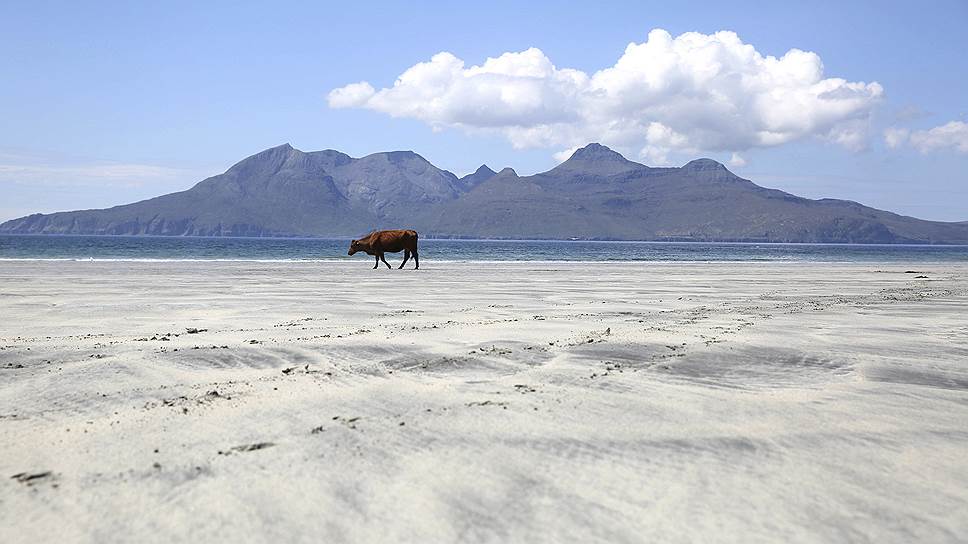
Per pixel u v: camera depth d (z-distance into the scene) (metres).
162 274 27.80
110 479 4.00
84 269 30.58
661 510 3.64
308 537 3.25
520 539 3.26
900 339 10.52
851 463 4.49
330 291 20.33
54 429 5.09
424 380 7.09
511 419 5.46
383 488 3.89
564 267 39.38
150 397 6.19
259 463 4.29
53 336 10.39
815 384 7.15
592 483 4.03
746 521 3.52
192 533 3.29
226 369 7.64
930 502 3.81
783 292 21.38
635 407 5.97
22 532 3.30
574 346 9.39
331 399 6.12
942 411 5.99
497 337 10.33
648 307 15.88
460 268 36.62
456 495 3.80
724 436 5.10
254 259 50.12
